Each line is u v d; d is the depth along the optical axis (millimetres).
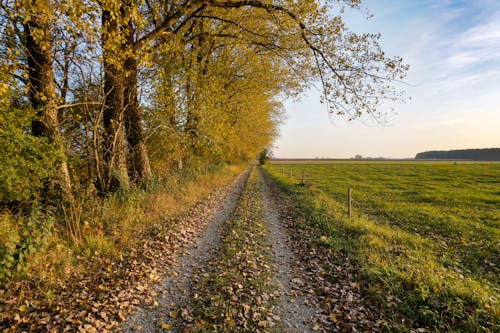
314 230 8734
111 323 3838
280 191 19094
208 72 15656
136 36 10031
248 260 6188
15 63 5262
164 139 13609
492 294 4598
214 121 14242
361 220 9773
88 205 7324
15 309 3893
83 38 6199
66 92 9125
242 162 49406
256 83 17016
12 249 4398
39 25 5797
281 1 9992
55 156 6543
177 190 12781
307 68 12289
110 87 9414
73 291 4531
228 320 3965
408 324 3838
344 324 3896
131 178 11492
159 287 4973
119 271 5324
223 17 12125
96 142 8797
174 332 3768
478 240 8266
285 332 3809
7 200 5902
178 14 9641
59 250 5316
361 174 39906
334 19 10078
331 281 5266
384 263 5652
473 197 16375
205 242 7590
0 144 5508
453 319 3742
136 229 7664
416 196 17406
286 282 5328
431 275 4934
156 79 10586
